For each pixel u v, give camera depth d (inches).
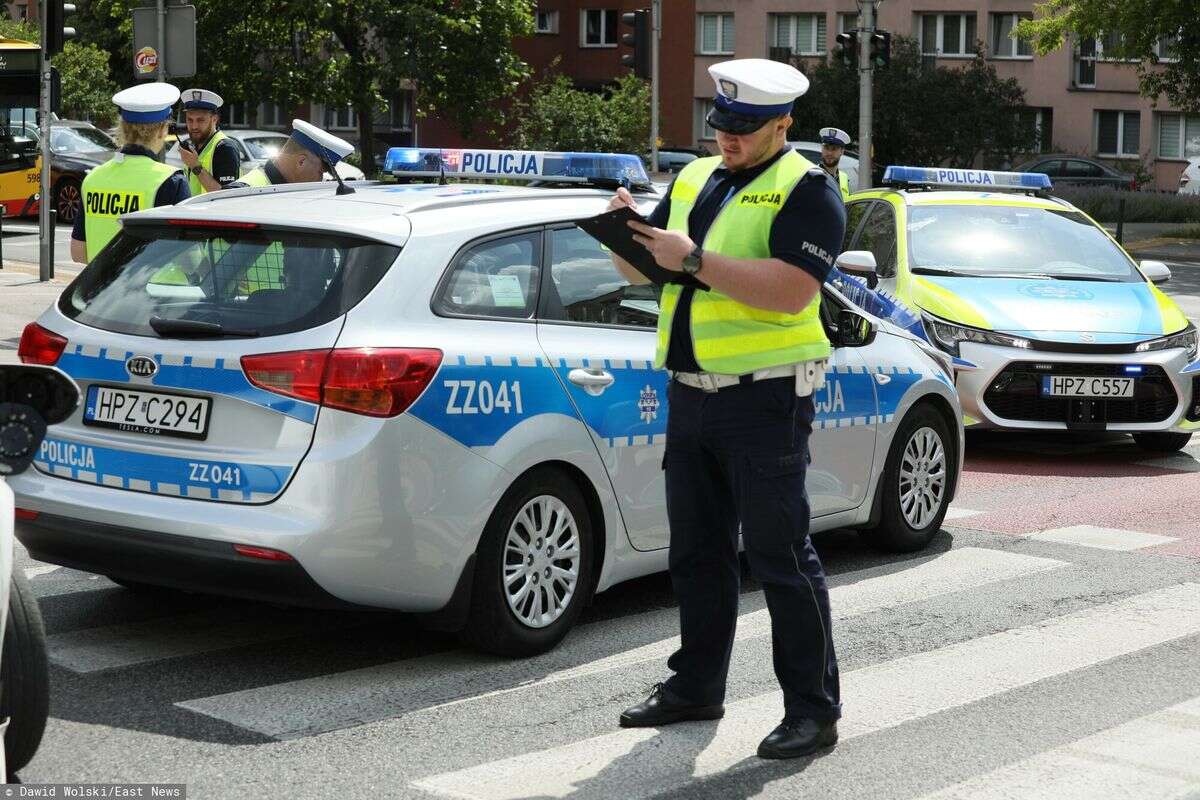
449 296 351.9
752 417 292.5
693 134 3442.4
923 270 692.7
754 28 3356.3
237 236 356.2
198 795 279.1
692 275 282.7
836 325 455.2
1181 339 670.5
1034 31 2235.5
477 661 364.2
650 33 1581.0
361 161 2576.3
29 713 276.5
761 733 317.1
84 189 576.4
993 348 649.6
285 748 303.9
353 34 2544.3
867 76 1608.0
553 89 2568.9
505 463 350.0
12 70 1688.0
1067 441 737.6
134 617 395.5
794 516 295.9
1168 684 356.5
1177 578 460.8
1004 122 3009.4
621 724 319.0
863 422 458.6
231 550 329.7
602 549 380.8
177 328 346.3
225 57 2529.5
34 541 362.6
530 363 360.2
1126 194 2549.2
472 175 456.4
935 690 349.4
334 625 392.5
